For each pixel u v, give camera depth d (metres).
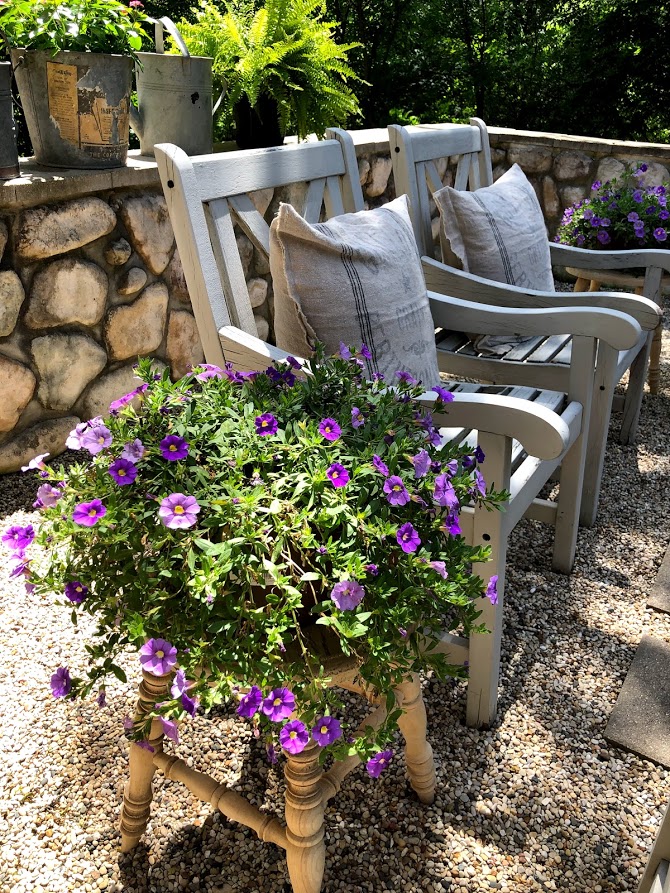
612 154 4.15
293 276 1.43
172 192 1.39
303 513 0.93
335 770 1.09
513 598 1.89
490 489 1.25
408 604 0.97
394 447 1.03
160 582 0.95
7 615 1.72
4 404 2.10
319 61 2.81
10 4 2.01
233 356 1.42
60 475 1.03
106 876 1.21
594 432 2.09
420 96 7.02
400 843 1.27
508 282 2.12
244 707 0.87
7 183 1.93
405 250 1.61
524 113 7.55
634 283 2.55
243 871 1.22
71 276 2.16
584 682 1.64
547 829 1.31
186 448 0.98
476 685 1.46
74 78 2.07
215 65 2.75
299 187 2.89
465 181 2.43
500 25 7.27
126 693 1.54
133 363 2.46
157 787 1.36
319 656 1.00
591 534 2.19
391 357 1.52
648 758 1.45
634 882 1.23
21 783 1.35
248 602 0.92
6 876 1.20
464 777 1.40
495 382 1.96
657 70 7.21
